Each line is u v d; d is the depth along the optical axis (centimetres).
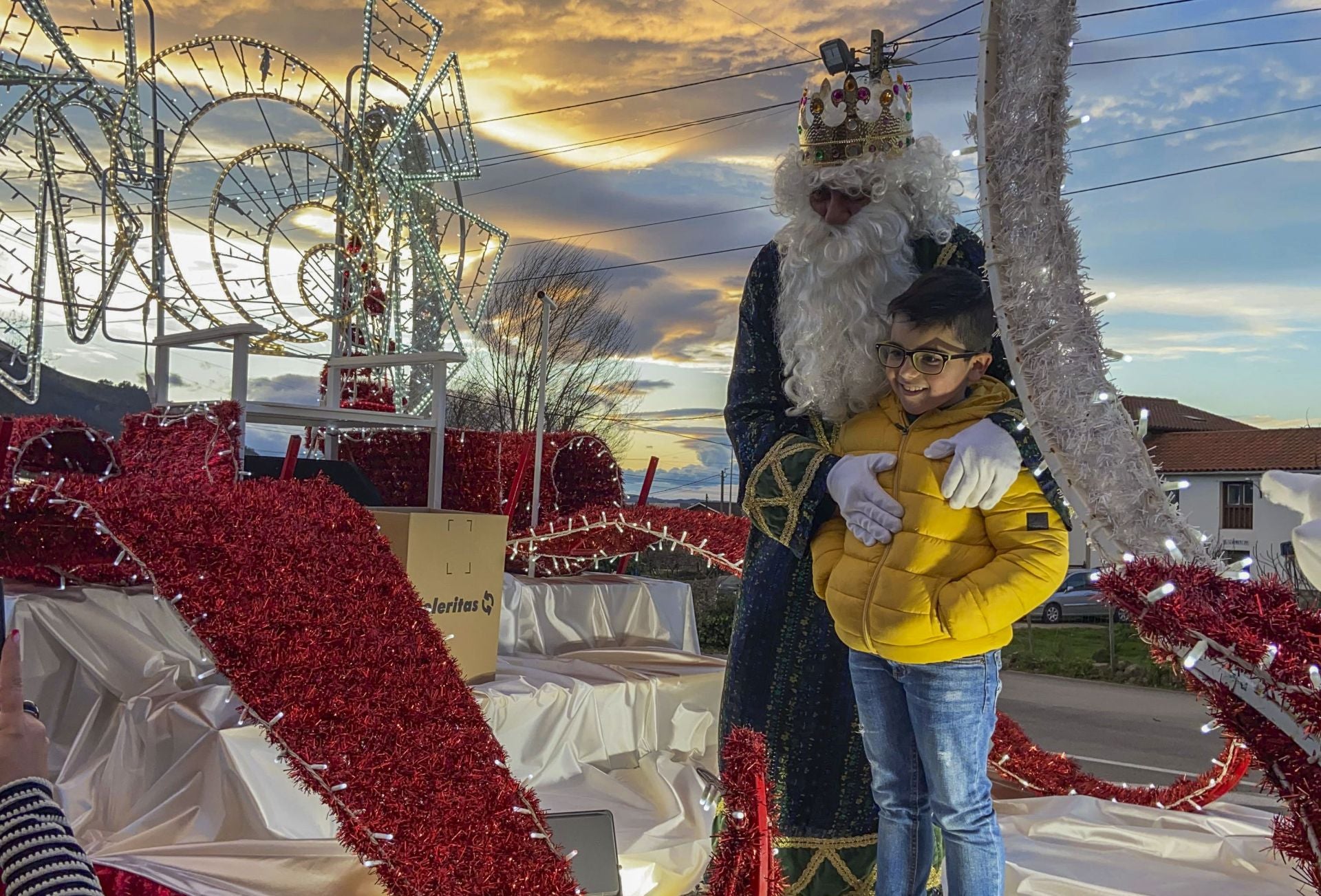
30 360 414
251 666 196
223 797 237
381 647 210
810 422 230
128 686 270
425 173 479
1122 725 923
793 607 227
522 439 477
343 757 195
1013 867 277
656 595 438
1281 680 136
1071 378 170
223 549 205
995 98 180
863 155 218
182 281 399
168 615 279
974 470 175
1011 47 179
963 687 183
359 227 453
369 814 194
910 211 220
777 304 236
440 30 481
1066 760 357
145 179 401
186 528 205
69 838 82
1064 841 305
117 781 251
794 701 224
